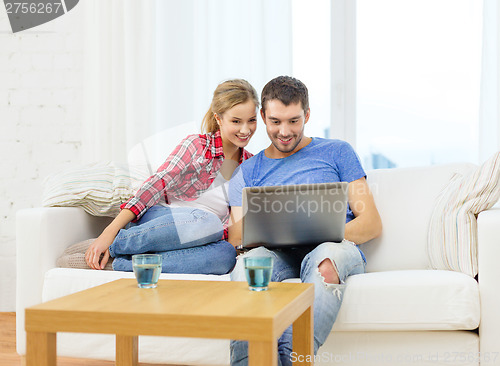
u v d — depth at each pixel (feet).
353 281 5.75
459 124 9.86
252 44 9.61
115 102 9.95
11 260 10.44
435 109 9.95
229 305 4.00
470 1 9.76
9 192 10.50
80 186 7.36
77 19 10.49
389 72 10.07
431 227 6.70
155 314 3.79
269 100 6.81
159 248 6.55
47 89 10.50
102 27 10.00
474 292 5.55
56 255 6.80
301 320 4.83
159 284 5.00
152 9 9.88
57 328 3.93
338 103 10.04
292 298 4.24
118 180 7.48
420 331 5.73
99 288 4.80
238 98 7.30
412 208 7.14
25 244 6.64
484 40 9.06
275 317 3.66
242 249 7.04
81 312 3.90
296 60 10.25
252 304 4.03
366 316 5.65
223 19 9.73
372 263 7.06
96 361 7.73
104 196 7.32
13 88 10.55
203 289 4.70
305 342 4.81
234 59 9.70
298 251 6.47
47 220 6.69
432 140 9.96
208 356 6.02
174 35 9.95
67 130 10.46
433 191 7.14
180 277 6.18
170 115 9.93
